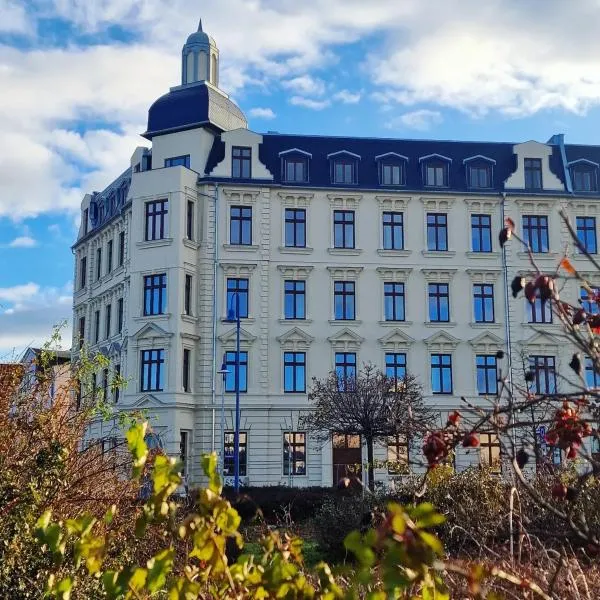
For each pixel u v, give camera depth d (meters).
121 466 10.48
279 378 39.91
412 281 41.69
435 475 14.16
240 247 40.66
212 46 44.09
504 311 41.50
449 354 41.25
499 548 8.49
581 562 7.22
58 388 10.95
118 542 8.40
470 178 42.94
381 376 34.81
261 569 3.67
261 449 39.00
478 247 42.41
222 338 39.56
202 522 3.52
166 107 42.31
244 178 41.25
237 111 44.16
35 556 7.33
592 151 44.81
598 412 4.52
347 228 42.03
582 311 4.16
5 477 7.91
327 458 39.16
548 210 42.50
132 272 39.91
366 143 43.59
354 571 3.37
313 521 18.03
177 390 37.84
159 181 40.25
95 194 50.44
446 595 3.37
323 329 40.72
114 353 41.75
